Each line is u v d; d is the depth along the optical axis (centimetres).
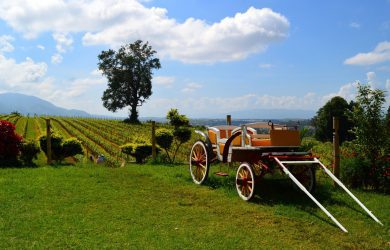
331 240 656
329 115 4194
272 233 685
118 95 7731
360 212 816
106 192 965
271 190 998
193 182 1112
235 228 707
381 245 638
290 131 931
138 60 7731
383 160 1023
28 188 984
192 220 753
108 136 4362
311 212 808
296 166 1002
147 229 692
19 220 725
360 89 1083
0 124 1423
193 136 3581
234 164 1398
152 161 1575
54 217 747
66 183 1059
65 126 5816
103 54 7769
